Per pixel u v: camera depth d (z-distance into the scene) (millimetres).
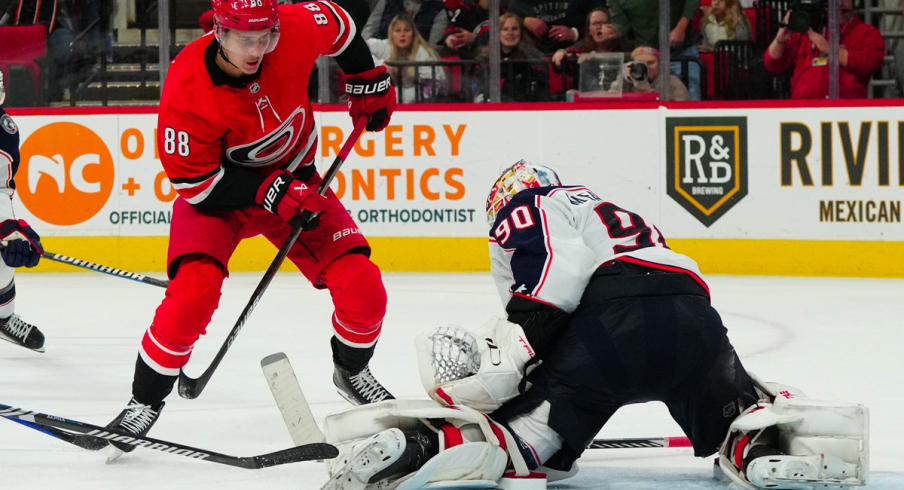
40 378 8867
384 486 5016
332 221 6582
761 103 16203
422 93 17359
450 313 12414
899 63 16672
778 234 16234
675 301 5215
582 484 5535
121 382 8695
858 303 13242
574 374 5156
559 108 16578
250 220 6484
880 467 5801
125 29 17484
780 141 16188
